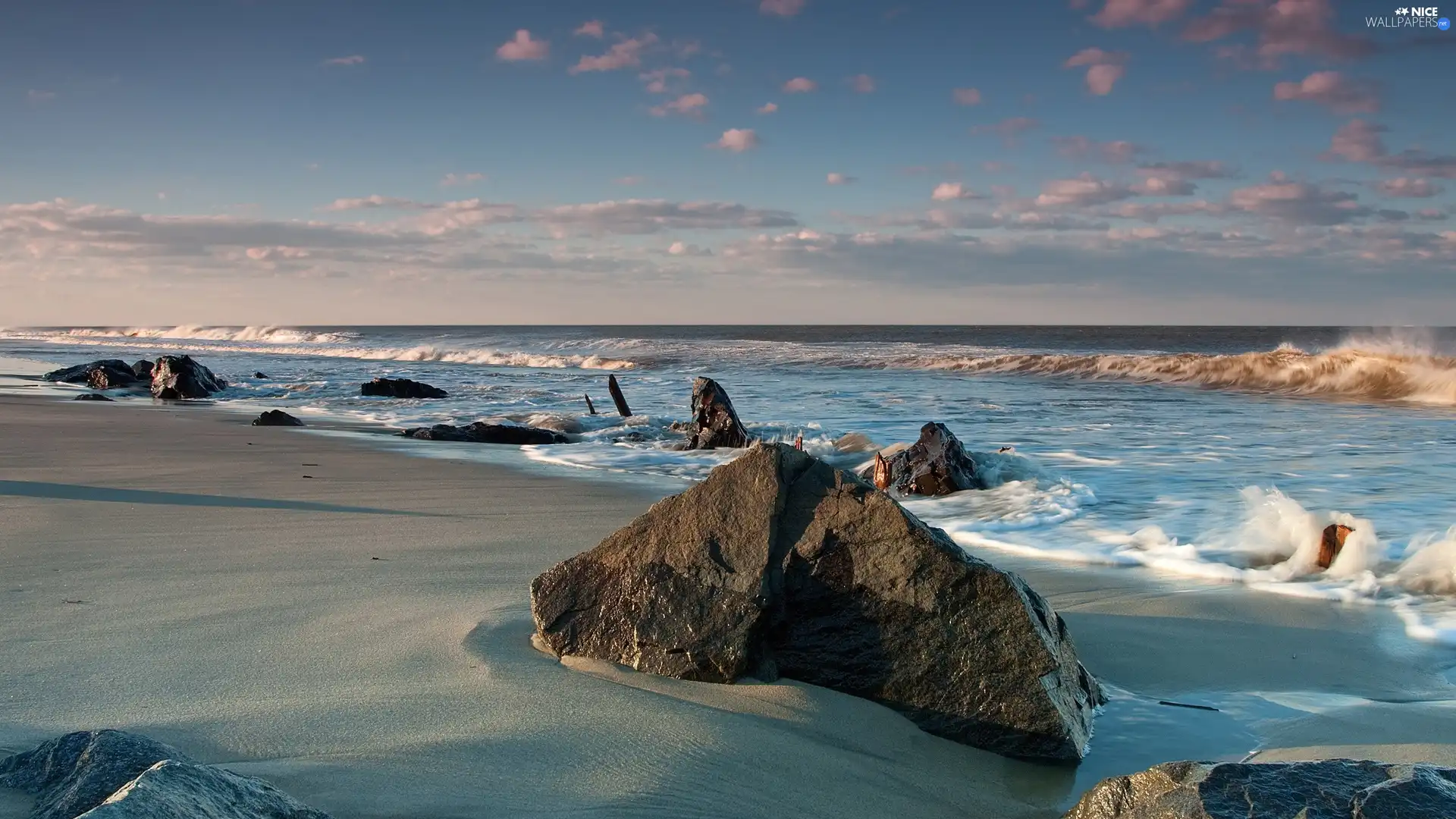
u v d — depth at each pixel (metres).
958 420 16.91
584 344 57.69
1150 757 3.83
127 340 73.75
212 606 5.27
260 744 3.41
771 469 4.52
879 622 4.16
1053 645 4.07
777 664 4.25
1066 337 83.69
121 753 2.80
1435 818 2.40
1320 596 6.12
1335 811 2.46
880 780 3.51
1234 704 4.38
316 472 11.05
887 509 4.29
